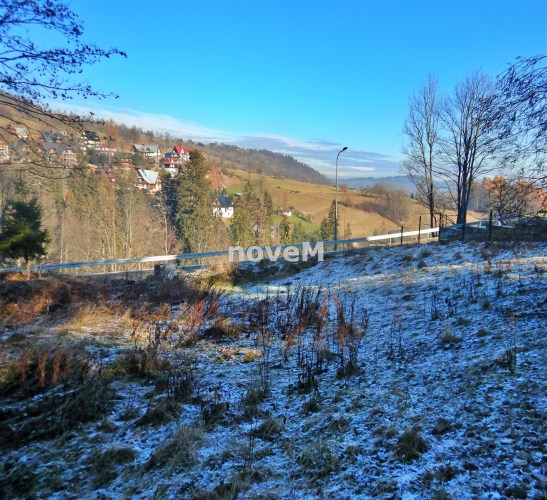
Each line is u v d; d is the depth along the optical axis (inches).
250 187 2529.5
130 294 492.4
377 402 175.9
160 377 229.5
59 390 215.5
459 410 155.9
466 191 1003.3
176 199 2071.9
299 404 187.6
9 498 134.0
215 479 131.7
